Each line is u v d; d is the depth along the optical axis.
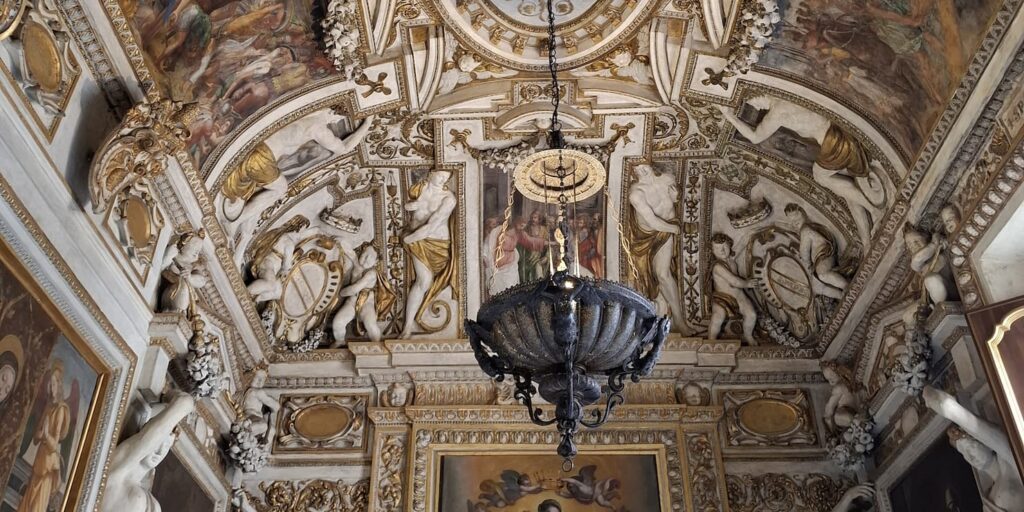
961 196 9.18
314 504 12.23
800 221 12.90
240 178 11.23
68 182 7.41
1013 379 7.61
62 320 7.07
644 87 12.00
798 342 13.32
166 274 9.49
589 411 12.71
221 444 11.45
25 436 6.55
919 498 10.50
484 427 12.64
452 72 11.78
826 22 9.91
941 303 9.20
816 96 10.84
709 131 12.55
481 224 13.66
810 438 12.73
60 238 7.20
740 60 10.89
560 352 7.29
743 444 12.73
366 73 11.25
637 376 7.70
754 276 13.59
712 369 13.13
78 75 7.58
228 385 10.66
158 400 8.87
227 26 9.48
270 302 12.84
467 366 13.07
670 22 10.91
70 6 7.26
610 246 13.73
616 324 7.28
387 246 13.80
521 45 11.41
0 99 6.35
